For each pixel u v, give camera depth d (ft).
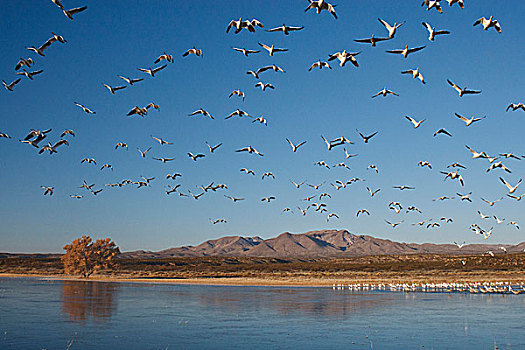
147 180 142.00
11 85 82.12
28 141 86.63
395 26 63.10
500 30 67.31
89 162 119.65
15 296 191.93
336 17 64.80
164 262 576.20
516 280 297.94
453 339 99.09
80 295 198.90
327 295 205.05
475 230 136.46
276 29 67.97
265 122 96.48
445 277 338.13
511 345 93.50
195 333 105.09
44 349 87.81
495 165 93.71
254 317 131.64
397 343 94.99
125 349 88.33
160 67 83.76
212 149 103.76
